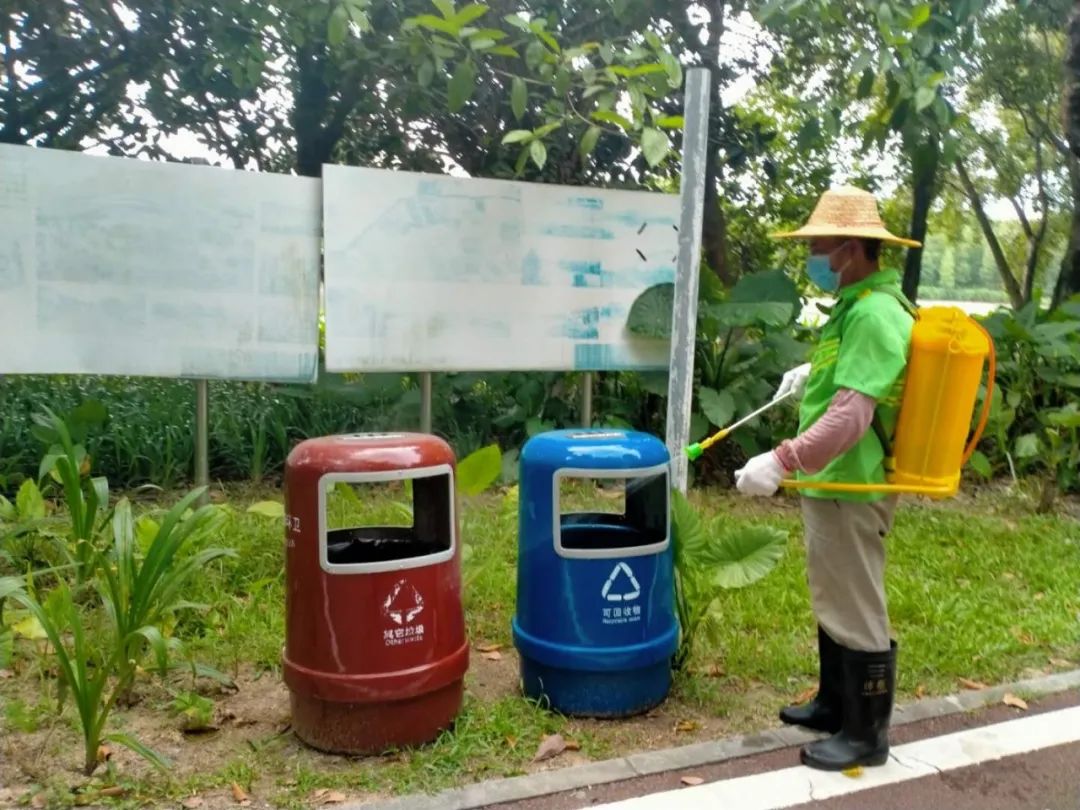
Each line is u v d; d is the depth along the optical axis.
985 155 16.42
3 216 5.48
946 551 5.86
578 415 7.96
